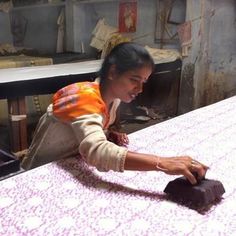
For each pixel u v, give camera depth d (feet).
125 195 2.60
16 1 17.02
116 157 2.71
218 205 2.48
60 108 3.08
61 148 3.49
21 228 2.15
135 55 2.82
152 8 12.50
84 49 15.19
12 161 3.14
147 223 2.23
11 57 13.34
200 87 11.53
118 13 13.69
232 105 5.49
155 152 3.52
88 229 2.15
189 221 2.27
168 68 11.59
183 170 2.53
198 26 11.02
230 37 10.33
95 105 2.95
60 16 15.52
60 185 2.73
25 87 8.00
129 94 3.00
